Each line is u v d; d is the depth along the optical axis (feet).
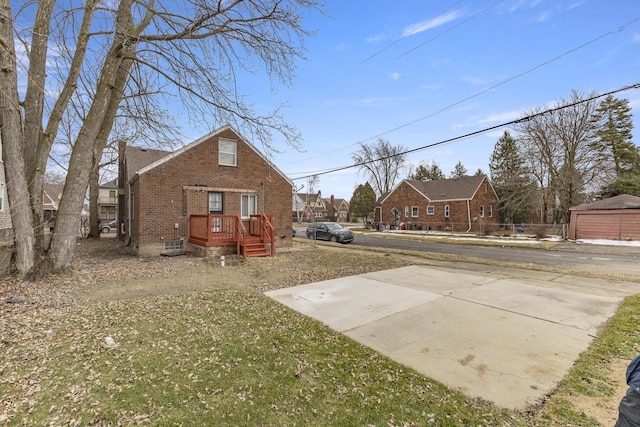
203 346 12.59
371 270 30.99
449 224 106.42
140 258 36.45
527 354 12.23
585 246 55.62
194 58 27.58
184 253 39.83
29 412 8.27
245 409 8.57
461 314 17.17
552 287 23.57
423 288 23.26
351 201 168.86
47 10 24.66
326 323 15.79
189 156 41.96
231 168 45.47
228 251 37.40
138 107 30.78
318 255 42.32
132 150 52.29
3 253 27.17
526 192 93.66
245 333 14.07
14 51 22.30
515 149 107.55
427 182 124.47
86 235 72.90
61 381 9.77
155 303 18.48
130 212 47.42
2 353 11.59
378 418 8.28
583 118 75.97
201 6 25.00
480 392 9.60
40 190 25.36
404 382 10.12
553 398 9.28
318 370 10.82
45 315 15.96
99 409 8.44
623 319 16.05
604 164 80.23
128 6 26.58
